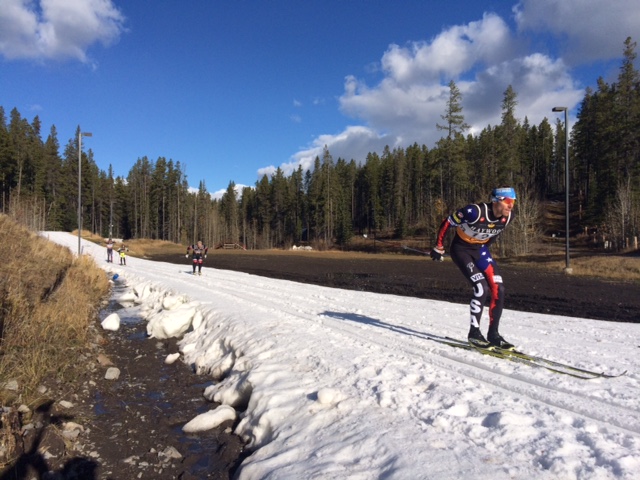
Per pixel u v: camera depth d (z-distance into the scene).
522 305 11.18
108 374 5.86
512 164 50.97
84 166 80.12
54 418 4.42
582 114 61.47
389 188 82.25
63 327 7.27
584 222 55.22
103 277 16.73
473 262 5.21
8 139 63.53
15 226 17.25
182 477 3.40
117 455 3.80
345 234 71.56
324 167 76.06
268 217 89.00
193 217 94.44
